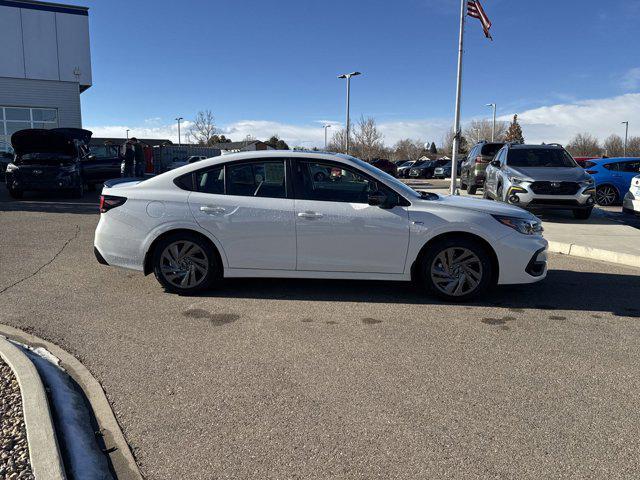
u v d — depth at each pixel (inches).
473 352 163.2
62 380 138.5
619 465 105.6
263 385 140.0
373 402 131.1
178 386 139.3
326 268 214.2
